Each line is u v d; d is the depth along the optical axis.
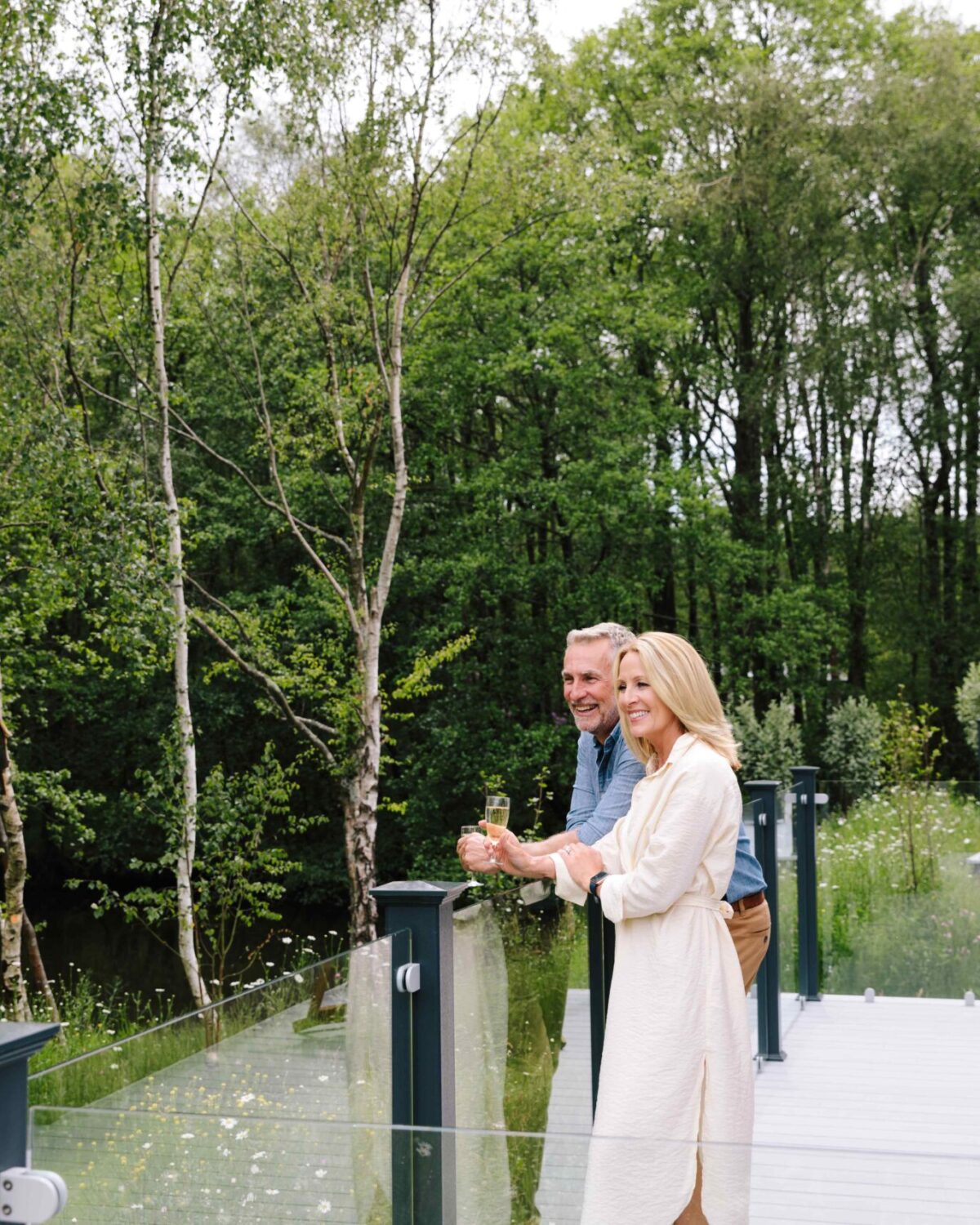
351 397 13.05
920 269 19.83
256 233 12.44
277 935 17.64
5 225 9.19
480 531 17.81
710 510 17.41
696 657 2.64
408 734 18.95
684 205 16.58
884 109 17.78
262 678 12.16
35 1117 1.86
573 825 3.42
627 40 19.55
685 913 2.49
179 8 9.35
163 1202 2.00
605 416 18.33
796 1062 5.22
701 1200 2.08
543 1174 2.10
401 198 12.20
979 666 11.98
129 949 17.09
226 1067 2.14
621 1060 2.47
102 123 9.38
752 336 20.17
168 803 10.79
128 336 11.21
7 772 9.56
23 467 9.33
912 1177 1.89
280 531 16.19
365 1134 2.10
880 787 6.50
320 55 10.80
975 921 6.36
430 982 2.75
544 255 17.08
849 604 19.73
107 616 10.02
